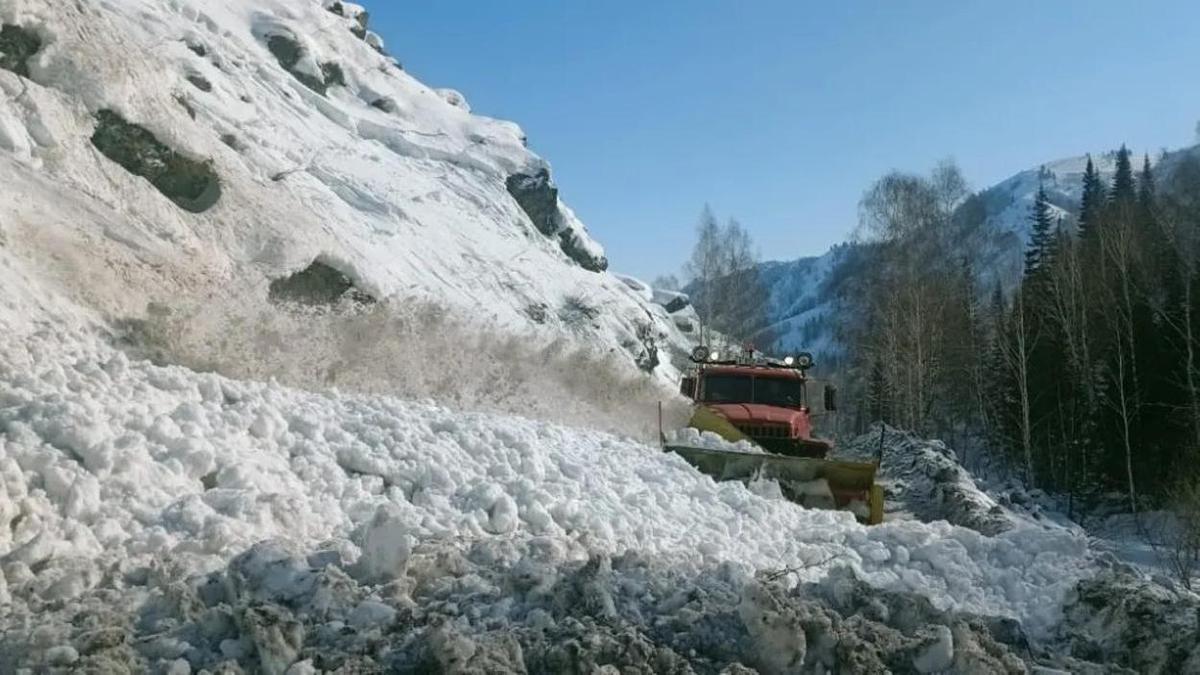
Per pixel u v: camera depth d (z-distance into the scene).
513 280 60.66
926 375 35.00
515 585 4.95
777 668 4.46
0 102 20.91
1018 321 30.97
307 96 72.00
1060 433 30.30
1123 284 28.06
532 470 8.49
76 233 16.06
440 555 5.24
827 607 5.11
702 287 52.94
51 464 5.74
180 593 4.57
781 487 11.77
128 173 24.05
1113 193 57.94
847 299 52.16
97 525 5.48
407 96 85.50
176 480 6.25
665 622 4.73
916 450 23.14
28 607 4.55
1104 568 8.55
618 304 69.50
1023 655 5.16
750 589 4.63
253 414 7.66
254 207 29.86
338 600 4.63
